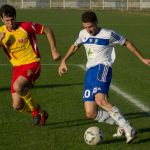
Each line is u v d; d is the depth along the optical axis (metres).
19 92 19.84
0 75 34.41
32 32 19.97
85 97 18.27
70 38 64.25
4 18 19.00
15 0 150.50
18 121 21.66
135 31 77.12
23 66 20.03
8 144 18.27
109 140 18.66
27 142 18.50
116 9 148.25
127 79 32.97
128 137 17.48
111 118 18.58
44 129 20.36
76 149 17.58
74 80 32.44
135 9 147.50
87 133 18.03
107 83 18.19
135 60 42.88
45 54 46.88
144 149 17.59
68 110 23.75
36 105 20.59
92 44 18.53
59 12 128.38
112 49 18.83
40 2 151.62
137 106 24.75
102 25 87.69
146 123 21.36
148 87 30.06
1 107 24.38
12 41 19.73
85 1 152.12
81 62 41.50
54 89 29.27
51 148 17.72
